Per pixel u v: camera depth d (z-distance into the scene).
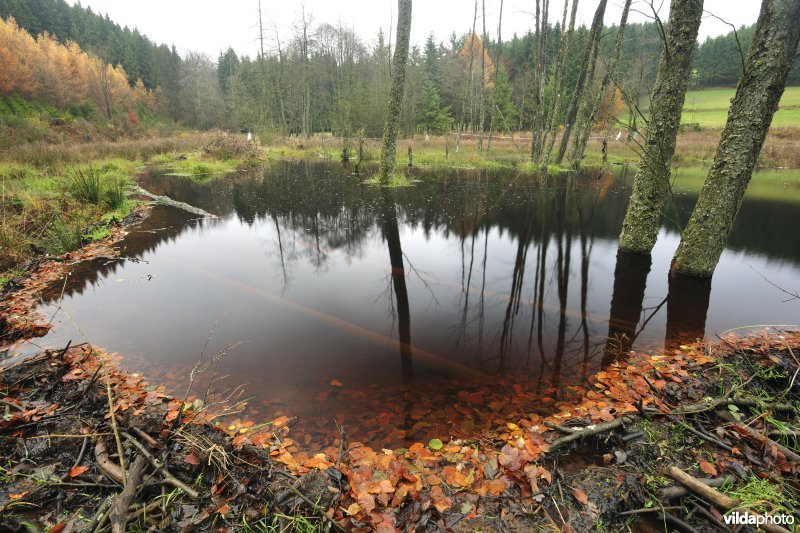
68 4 61.19
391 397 2.74
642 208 5.58
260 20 29.47
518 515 1.71
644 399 2.52
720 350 3.07
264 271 5.50
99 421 2.26
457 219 8.66
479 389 2.83
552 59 28.80
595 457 2.07
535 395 2.75
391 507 1.76
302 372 3.03
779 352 2.96
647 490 1.81
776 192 11.10
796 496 1.75
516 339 3.60
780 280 4.94
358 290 4.84
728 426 2.20
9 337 3.41
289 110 38.62
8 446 2.07
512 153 21.56
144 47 59.59
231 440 2.19
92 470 1.93
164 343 3.41
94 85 42.19
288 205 10.16
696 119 32.94
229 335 3.60
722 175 4.28
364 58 36.41
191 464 1.95
